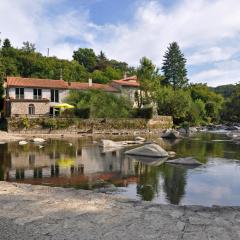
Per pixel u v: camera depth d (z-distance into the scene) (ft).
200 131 237.04
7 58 350.64
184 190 52.31
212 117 360.07
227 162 81.51
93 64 485.56
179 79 374.63
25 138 151.64
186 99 266.77
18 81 224.53
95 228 29.78
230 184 56.85
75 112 211.41
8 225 30.35
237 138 158.40
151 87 246.68
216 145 124.67
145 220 32.37
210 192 51.29
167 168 72.54
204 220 32.73
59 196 42.06
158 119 232.12
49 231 28.86
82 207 36.70
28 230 29.07
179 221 32.27
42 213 34.27
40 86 223.10
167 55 377.50
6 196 41.52
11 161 81.10
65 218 32.65
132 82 278.46
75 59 482.69
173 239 27.45
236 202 45.93
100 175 64.39
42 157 88.79
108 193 49.67
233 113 351.87
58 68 370.32
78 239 27.09
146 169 71.10
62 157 89.04
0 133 165.17
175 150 107.14
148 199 46.42
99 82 373.81
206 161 83.20
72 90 234.58
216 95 408.87
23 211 34.94
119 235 28.12
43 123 185.37
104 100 221.25
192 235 28.40
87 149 108.78
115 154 95.86
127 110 233.35
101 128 204.74
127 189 52.54
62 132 190.90
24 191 44.91
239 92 357.61
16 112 211.61
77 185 55.36
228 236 28.27
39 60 365.40
